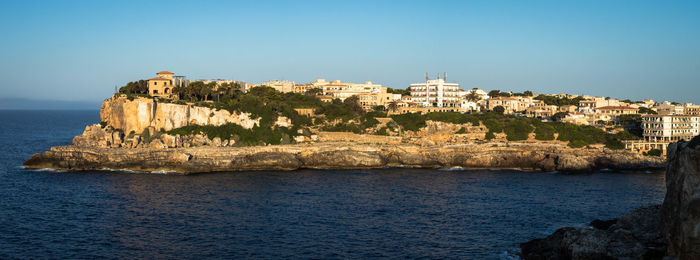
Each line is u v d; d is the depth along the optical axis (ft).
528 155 456.86
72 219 262.47
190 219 263.70
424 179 390.63
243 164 437.17
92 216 268.41
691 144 181.68
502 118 574.56
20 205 290.76
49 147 626.23
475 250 218.79
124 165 426.10
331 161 453.58
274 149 461.78
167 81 584.81
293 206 294.05
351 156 453.99
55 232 240.32
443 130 550.77
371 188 350.64
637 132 600.39
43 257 208.13
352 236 237.66
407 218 269.03
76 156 428.56
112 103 505.25
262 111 519.60
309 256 211.00
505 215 274.98
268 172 423.23
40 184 353.31
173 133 476.95
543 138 527.40
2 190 330.54
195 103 508.12
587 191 341.41
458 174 418.92
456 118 556.51
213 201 305.12
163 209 284.41
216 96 594.65
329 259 208.03
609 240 191.31
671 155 205.26
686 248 164.14
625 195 328.29
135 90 568.41
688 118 559.38
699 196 165.89
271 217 269.23
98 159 427.74
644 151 517.96
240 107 519.19
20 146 631.56
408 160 465.47
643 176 412.36
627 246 186.50
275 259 207.41
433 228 250.57
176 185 356.38
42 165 426.51
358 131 539.70
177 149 442.50
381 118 560.61
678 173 185.98
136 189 339.57
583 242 191.42
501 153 464.24
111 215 270.46
